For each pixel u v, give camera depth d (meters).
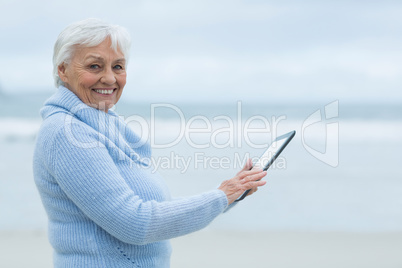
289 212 7.16
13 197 8.16
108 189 1.85
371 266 4.68
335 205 7.68
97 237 1.95
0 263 4.73
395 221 6.82
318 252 5.12
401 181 9.63
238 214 6.94
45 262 4.79
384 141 16.62
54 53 2.08
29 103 28.06
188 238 5.62
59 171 1.86
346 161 12.17
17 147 14.80
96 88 2.04
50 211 2.03
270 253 5.08
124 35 2.04
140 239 1.86
